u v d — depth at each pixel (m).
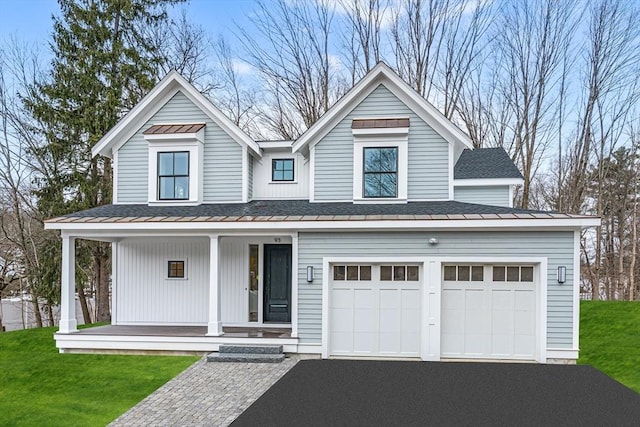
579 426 4.31
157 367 10.72
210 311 11.87
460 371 7.01
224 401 8.41
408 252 11.31
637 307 16.88
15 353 12.41
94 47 21.02
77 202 20.42
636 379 10.04
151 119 14.36
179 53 26.53
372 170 13.05
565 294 10.78
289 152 14.68
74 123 20.27
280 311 14.04
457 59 26.27
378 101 13.27
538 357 10.89
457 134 12.77
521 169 25.56
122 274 14.41
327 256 11.53
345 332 11.60
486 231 11.09
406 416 4.64
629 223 28.08
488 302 11.24
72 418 7.96
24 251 22.34
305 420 4.59
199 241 14.23
